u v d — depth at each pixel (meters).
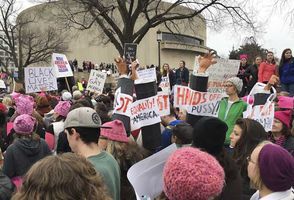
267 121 5.46
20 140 5.10
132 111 4.88
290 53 11.43
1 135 7.15
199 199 2.14
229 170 3.41
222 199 3.31
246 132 4.48
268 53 12.24
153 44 56.69
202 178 2.14
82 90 16.83
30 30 55.38
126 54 15.38
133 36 30.66
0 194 3.65
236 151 4.51
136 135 5.54
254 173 2.86
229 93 6.43
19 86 14.82
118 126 4.43
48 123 7.84
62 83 18.06
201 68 4.98
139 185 3.33
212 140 3.40
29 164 5.06
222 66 6.81
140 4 30.11
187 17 30.06
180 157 2.22
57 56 12.09
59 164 2.04
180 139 4.47
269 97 5.61
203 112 4.94
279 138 5.42
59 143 5.55
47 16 50.34
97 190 2.09
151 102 4.84
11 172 5.01
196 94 4.94
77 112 3.39
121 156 4.35
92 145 3.40
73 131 3.36
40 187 1.98
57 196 1.97
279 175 2.76
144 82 4.82
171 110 6.50
